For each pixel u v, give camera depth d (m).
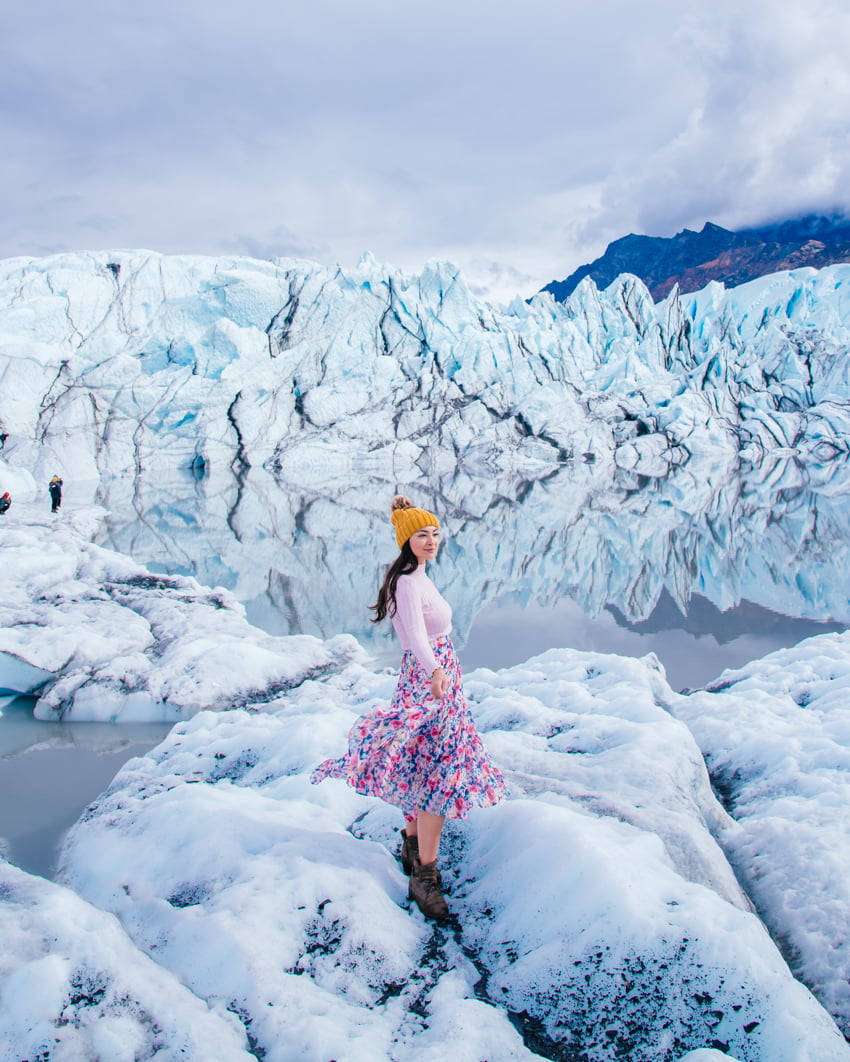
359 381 36.81
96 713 5.48
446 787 2.32
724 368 42.69
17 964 1.67
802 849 3.00
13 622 6.64
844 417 40.31
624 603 9.80
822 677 5.16
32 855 3.36
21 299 34.47
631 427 37.75
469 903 2.44
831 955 2.47
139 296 36.66
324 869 2.41
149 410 32.28
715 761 4.13
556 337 42.78
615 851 2.38
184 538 14.98
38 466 28.11
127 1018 1.66
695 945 2.03
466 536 15.33
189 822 2.78
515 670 5.39
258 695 5.77
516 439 36.31
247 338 35.34
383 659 6.99
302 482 28.20
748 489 24.23
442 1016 1.91
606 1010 1.96
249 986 1.93
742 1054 1.79
